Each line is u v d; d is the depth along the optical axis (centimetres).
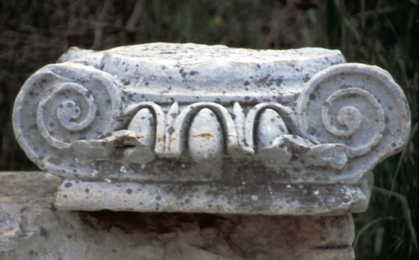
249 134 290
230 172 296
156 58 304
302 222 318
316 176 296
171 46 329
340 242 315
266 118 293
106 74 297
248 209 296
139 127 293
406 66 432
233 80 296
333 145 293
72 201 299
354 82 296
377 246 435
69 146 297
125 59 304
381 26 435
